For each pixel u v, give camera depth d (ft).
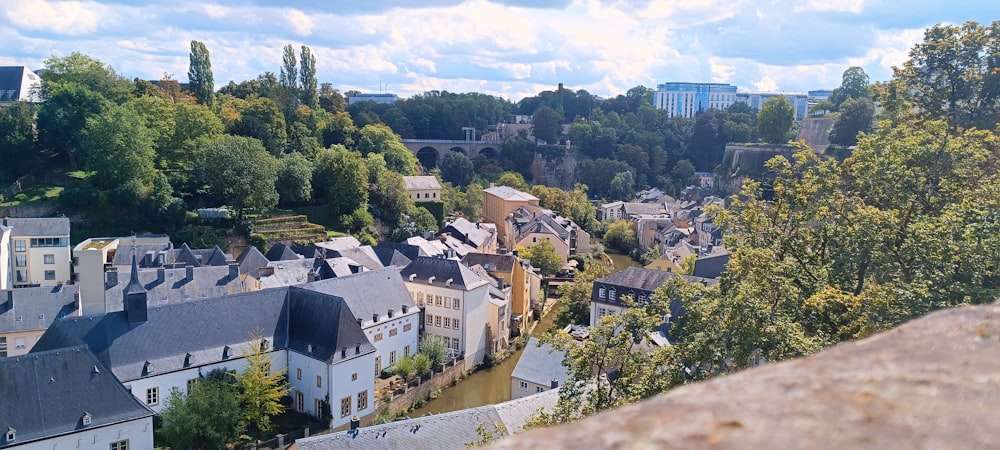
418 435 125.49
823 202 115.75
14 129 330.34
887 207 118.21
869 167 116.37
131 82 414.82
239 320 176.76
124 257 243.40
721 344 88.63
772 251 109.19
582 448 13.97
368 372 179.83
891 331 20.17
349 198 365.61
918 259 94.79
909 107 159.63
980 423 13.55
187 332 167.22
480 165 638.53
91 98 339.16
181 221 308.40
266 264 242.78
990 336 18.04
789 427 14.23
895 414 14.37
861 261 104.58
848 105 399.24
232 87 532.73
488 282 232.73
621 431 14.67
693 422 14.84
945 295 84.12
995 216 93.15
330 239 325.21
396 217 392.27
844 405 15.07
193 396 151.12
